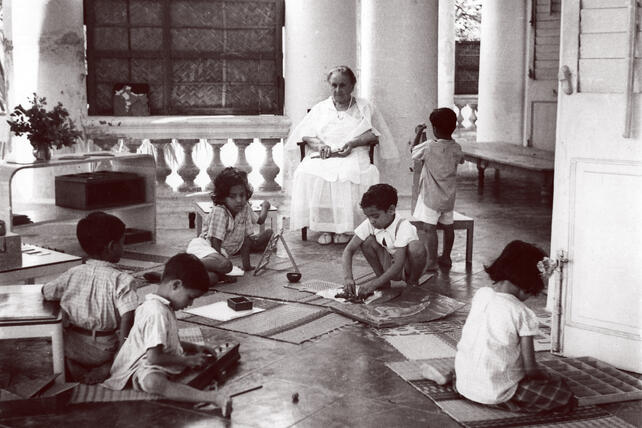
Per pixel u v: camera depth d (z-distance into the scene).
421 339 5.91
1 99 13.19
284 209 10.80
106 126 10.91
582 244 5.45
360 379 5.18
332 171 8.98
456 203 11.79
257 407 4.75
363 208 6.83
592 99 5.29
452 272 7.91
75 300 5.04
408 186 10.86
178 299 4.97
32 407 4.61
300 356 5.56
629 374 5.30
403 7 10.48
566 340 5.59
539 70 14.02
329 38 10.87
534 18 13.95
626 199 5.22
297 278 7.37
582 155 5.36
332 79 9.30
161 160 11.24
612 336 5.39
